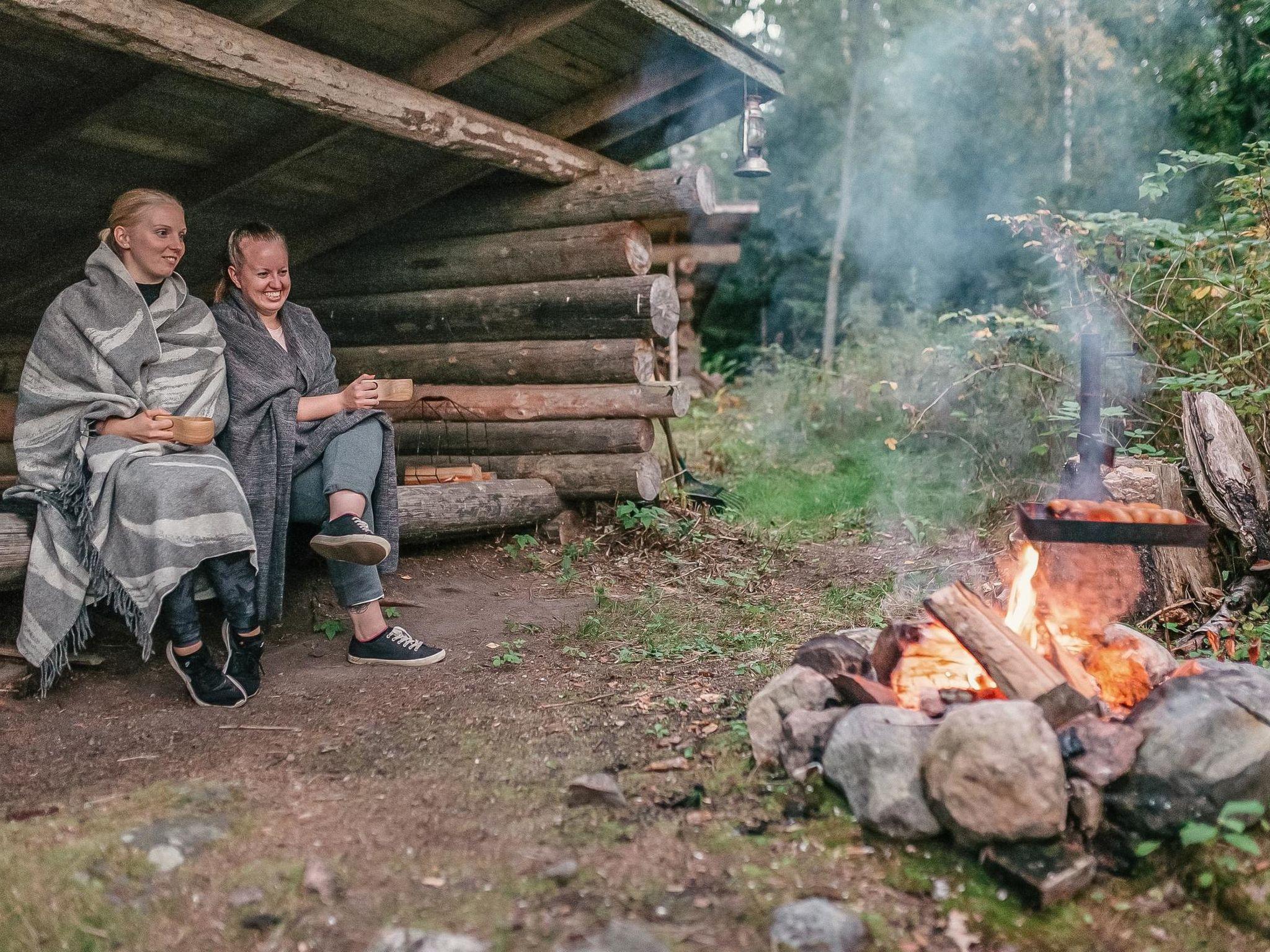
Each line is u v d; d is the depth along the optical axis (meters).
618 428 5.68
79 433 3.44
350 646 3.84
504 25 4.60
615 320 5.59
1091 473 2.97
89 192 5.04
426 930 2.05
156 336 3.57
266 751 2.97
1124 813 2.33
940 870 2.28
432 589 4.76
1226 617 3.83
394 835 2.43
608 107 5.55
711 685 3.47
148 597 3.27
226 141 4.97
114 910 2.13
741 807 2.56
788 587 4.91
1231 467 4.32
